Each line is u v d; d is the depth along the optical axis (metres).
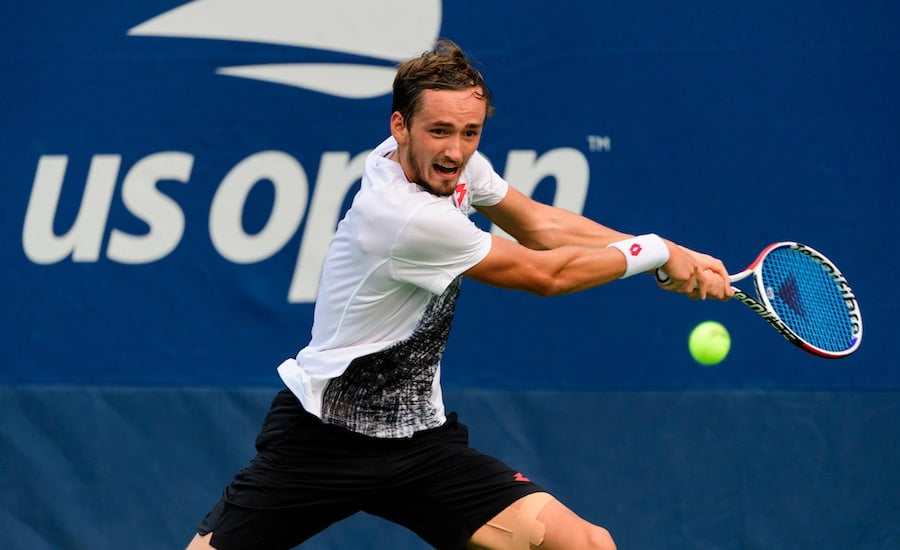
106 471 19.42
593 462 18.94
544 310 19.27
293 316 19.52
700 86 19.11
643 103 19.19
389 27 19.59
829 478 18.75
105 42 19.97
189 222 19.73
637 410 18.98
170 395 19.52
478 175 13.96
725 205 19.06
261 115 19.75
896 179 18.92
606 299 19.19
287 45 19.77
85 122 19.94
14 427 19.56
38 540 19.33
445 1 19.52
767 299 14.64
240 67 19.81
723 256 19.03
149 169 19.83
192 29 19.89
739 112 19.08
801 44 19.05
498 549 13.09
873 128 18.97
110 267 19.78
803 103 19.02
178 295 19.69
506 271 12.38
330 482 13.22
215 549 13.43
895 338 18.83
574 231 14.43
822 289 15.77
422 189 12.16
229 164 19.73
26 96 19.98
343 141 19.61
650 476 18.88
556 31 19.34
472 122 11.67
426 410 13.25
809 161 19.00
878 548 18.61
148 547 19.22
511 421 19.11
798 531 18.69
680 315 19.08
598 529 12.65
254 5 19.81
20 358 19.73
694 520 18.77
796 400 18.86
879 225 18.91
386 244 11.98
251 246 19.66
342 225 12.62
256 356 19.52
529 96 19.33
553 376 19.17
